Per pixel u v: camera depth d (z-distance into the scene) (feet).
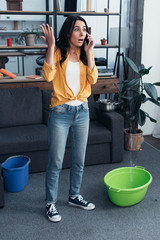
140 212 7.73
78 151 7.20
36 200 8.33
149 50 12.80
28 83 11.75
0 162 9.39
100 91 12.84
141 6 12.26
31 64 21.25
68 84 6.55
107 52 15.05
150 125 13.70
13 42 21.90
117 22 15.44
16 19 21.27
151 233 6.91
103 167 10.36
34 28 22.12
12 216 7.60
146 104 13.34
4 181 8.71
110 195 7.80
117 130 10.32
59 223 7.29
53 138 6.81
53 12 11.82
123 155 11.42
